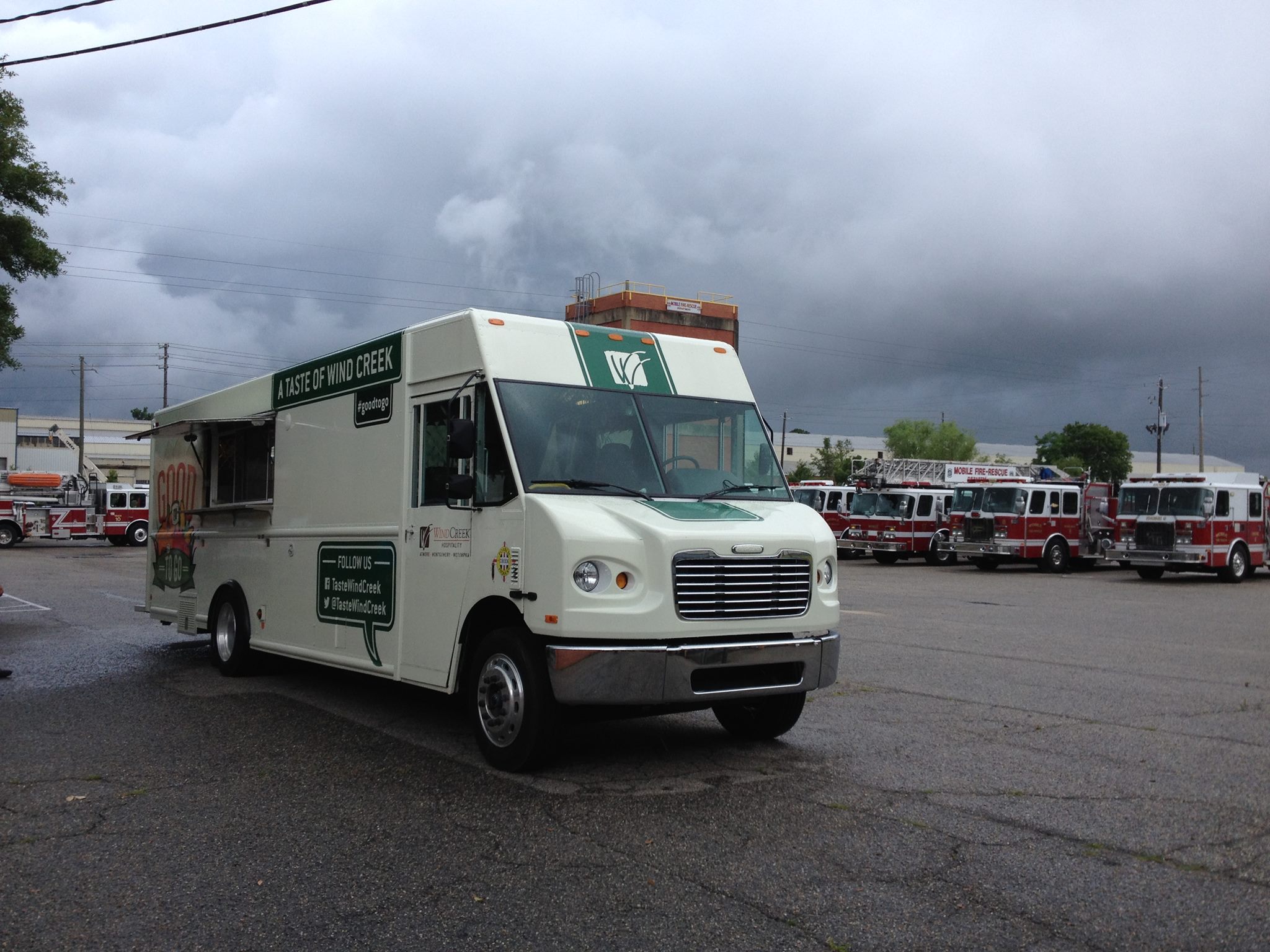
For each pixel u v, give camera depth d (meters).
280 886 4.54
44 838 5.20
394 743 7.34
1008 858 4.95
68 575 25.16
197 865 4.80
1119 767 6.77
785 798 5.97
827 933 4.06
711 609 6.31
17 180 24.23
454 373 7.12
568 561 6.07
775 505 7.30
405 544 7.60
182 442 11.78
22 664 11.09
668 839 5.19
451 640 7.03
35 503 42.03
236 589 10.23
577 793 6.04
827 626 6.88
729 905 4.34
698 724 8.11
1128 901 4.42
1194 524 26.83
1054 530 31.47
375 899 4.38
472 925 4.12
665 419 7.27
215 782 6.28
